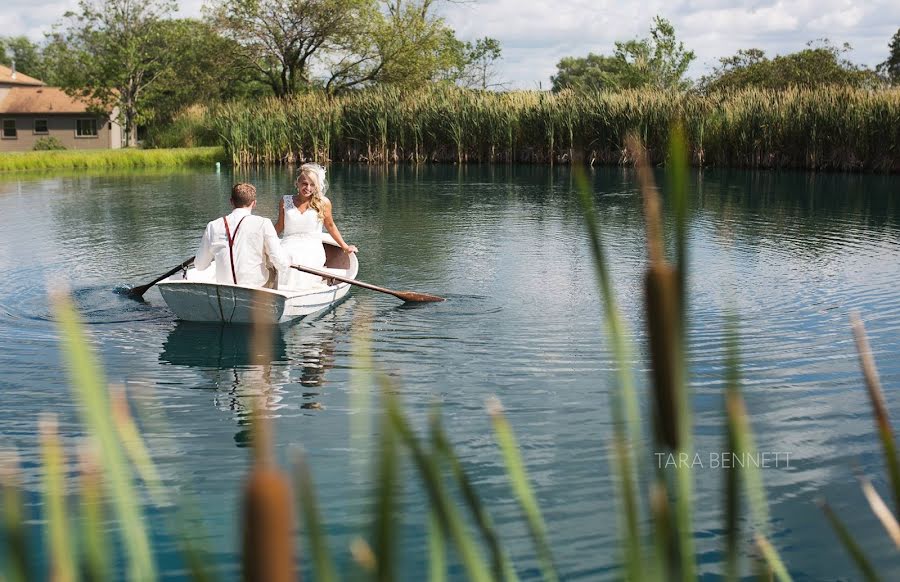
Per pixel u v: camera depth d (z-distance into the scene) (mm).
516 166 30062
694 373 6352
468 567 589
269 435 353
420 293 9203
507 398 5898
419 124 32094
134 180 25391
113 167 31781
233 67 47156
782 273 10234
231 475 4520
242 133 32500
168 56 49188
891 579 3436
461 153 31625
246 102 44562
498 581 601
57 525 530
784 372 6355
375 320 8336
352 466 4652
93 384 490
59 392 6043
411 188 21906
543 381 6281
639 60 40812
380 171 28141
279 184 23703
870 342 7195
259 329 603
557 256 11773
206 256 8508
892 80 42938
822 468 4617
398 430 569
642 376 6246
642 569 560
